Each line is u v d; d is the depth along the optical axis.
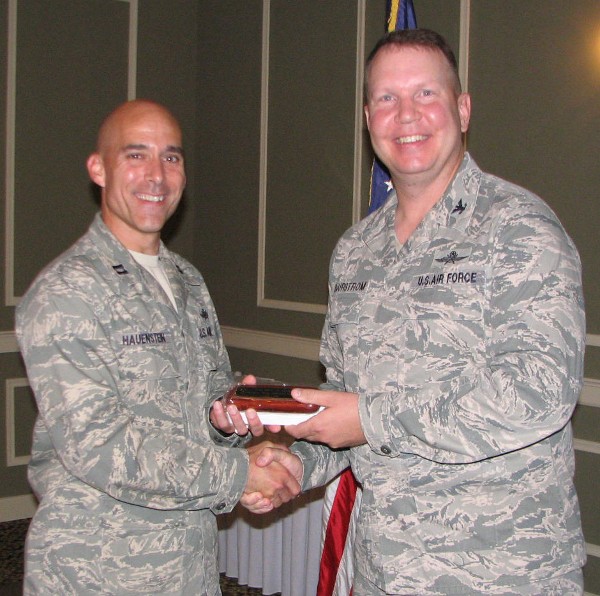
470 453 1.33
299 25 4.25
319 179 4.19
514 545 1.40
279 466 1.70
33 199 4.39
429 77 1.56
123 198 1.77
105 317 1.64
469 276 1.46
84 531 1.59
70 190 4.51
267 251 4.54
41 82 4.38
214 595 1.75
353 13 3.95
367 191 3.91
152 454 1.55
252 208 4.62
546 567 1.40
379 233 1.73
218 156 4.84
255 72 4.54
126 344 1.66
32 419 4.38
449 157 1.58
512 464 1.41
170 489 1.54
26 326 1.59
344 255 1.79
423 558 1.46
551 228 1.40
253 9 4.53
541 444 1.41
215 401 1.69
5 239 4.30
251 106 4.58
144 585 1.61
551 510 1.42
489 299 1.43
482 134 3.36
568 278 1.36
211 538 1.76
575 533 1.45
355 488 2.26
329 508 2.34
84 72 4.52
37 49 4.35
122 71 4.66
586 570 3.03
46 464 1.71
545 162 3.13
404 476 1.49
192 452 1.60
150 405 1.67
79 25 4.48
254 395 1.58
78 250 1.73
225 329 4.81
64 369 1.55
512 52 3.23
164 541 1.63
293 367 4.39
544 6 3.11
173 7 4.85
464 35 3.38
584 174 3.01
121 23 4.64
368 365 1.58
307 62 4.22
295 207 4.34
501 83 3.27
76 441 1.52
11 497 4.32
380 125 1.59
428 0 3.54
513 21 3.22
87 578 1.58
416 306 1.52
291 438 2.80
